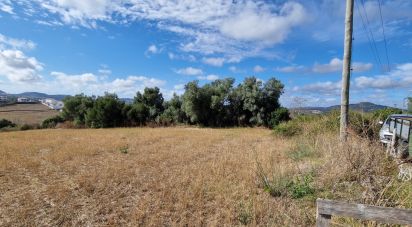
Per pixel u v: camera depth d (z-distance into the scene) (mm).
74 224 5535
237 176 8305
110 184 8000
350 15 9055
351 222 4801
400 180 6090
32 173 9500
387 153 6715
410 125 8188
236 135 22422
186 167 9891
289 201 6367
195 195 6855
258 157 10898
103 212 6090
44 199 6895
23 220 5711
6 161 11352
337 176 6805
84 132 27547
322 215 3564
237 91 36125
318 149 10625
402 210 3281
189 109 36625
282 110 32281
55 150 14375
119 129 32500
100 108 39219
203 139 19141
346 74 9094
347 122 9039
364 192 5664
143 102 42500
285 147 13617
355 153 6699
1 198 7012
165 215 5863
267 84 34438
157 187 7523
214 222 5398
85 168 10148
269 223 5379
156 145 16078
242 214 5664
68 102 42469
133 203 6578
